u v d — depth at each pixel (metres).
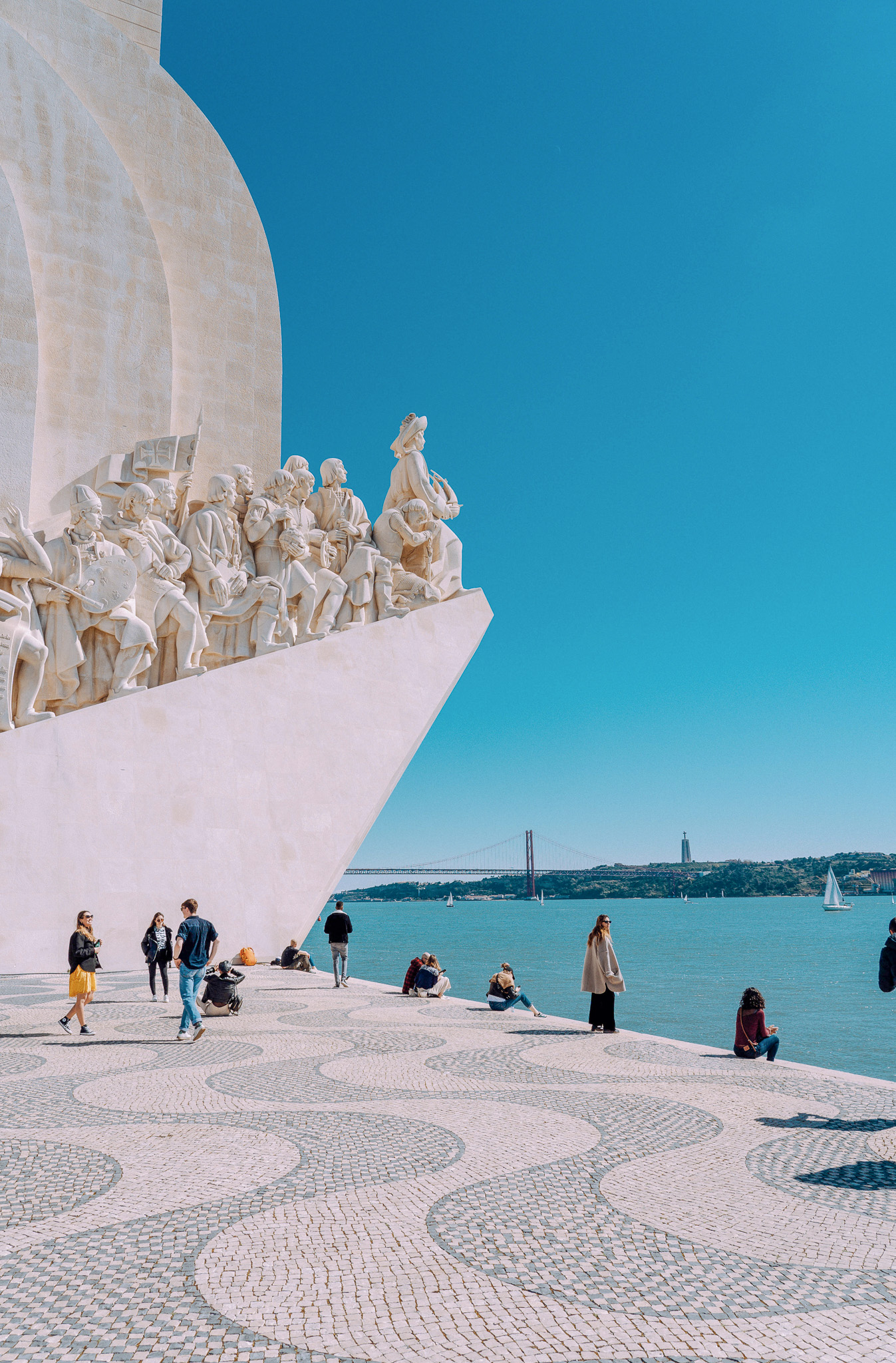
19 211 16.66
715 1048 8.35
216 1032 8.88
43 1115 5.70
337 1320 3.02
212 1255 3.55
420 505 18.59
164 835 14.59
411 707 17.39
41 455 16.25
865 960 40.09
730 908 172.25
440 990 11.91
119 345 17.22
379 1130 5.34
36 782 13.74
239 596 16.28
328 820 16.08
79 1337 2.90
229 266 19.38
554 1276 3.36
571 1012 20.73
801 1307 3.12
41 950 13.42
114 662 14.91
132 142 18.73
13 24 17.77
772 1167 4.65
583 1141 5.11
